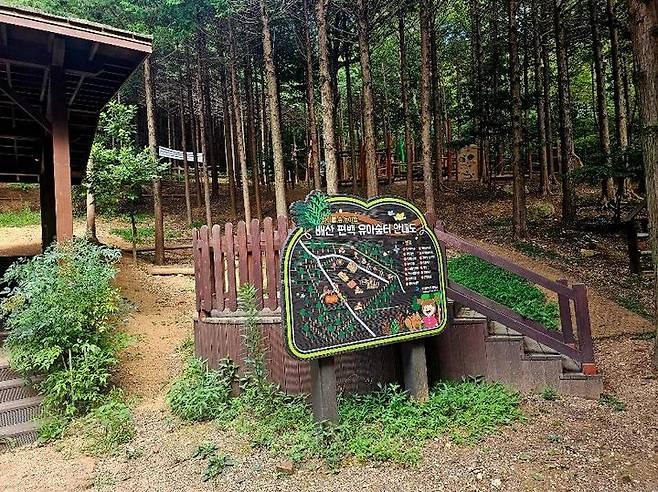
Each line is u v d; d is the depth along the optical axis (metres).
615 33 14.41
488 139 18.88
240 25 14.83
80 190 12.32
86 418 4.49
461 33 22.05
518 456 3.55
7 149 10.45
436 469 3.41
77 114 8.82
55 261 5.14
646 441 3.76
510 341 4.95
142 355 6.04
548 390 4.77
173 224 17.02
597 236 12.16
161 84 22.39
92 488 3.46
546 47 17.59
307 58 14.77
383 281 4.32
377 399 4.50
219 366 5.04
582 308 4.84
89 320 4.80
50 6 10.27
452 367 5.07
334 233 4.09
